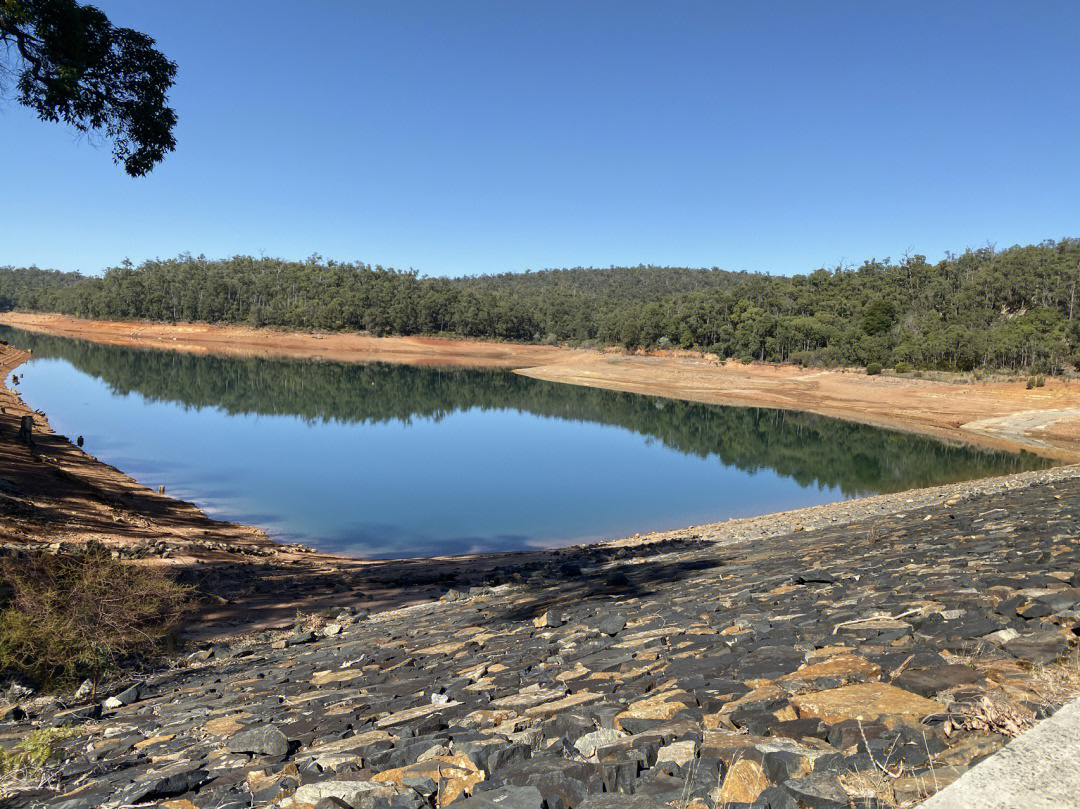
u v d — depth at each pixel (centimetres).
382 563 1961
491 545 2450
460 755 294
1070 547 580
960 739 225
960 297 11981
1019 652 303
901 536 1009
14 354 9756
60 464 2756
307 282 18762
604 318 15425
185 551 1764
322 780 303
